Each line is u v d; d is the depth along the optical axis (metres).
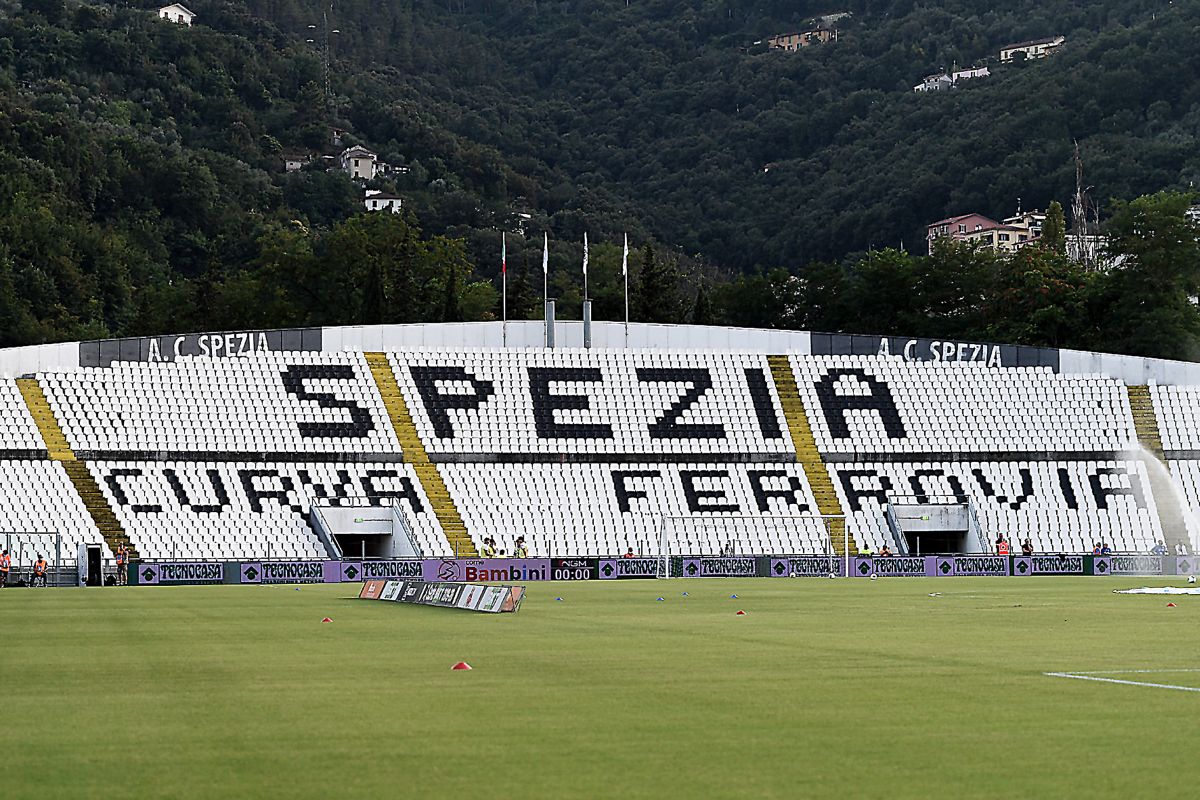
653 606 59.47
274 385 114.62
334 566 91.75
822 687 28.48
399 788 18.02
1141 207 163.25
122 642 41.28
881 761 19.84
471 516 108.44
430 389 117.56
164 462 106.56
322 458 110.19
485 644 39.31
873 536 111.56
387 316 168.62
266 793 17.69
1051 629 45.06
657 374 122.88
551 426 116.56
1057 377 125.38
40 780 18.59
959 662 33.66
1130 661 33.81
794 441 118.50
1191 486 117.38
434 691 28.05
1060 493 116.12
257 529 103.12
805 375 124.75
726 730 22.73
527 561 94.19
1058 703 25.83
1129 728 22.77
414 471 111.06
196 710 25.42
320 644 39.62
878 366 126.12
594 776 18.81
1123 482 117.19
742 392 122.31
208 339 116.00
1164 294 162.38
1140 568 102.81
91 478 103.25
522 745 21.31
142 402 110.38
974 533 112.38
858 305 176.88
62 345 112.12
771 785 18.17
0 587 86.06
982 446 119.56
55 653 37.53
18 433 104.75
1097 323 167.12
